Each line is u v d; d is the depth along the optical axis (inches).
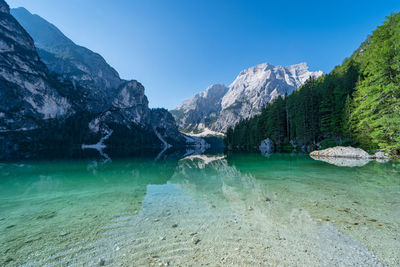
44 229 185.0
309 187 346.3
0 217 218.2
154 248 147.3
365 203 245.1
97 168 758.5
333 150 1034.1
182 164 954.1
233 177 498.3
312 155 1171.9
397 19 911.0
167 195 319.6
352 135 1129.4
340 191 309.9
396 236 158.2
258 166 721.0
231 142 3777.1
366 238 156.6
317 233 167.9
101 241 159.3
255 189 347.6
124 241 159.0
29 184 427.2
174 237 165.3
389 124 761.6
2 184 427.5
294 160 902.4
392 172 482.6
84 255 138.4
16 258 134.7
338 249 142.6
